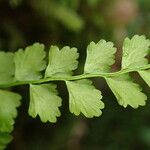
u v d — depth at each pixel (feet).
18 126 0.86
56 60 0.39
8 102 0.39
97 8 0.82
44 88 0.39
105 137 1.13
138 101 0.38
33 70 0.40
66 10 0.78
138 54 0.39
